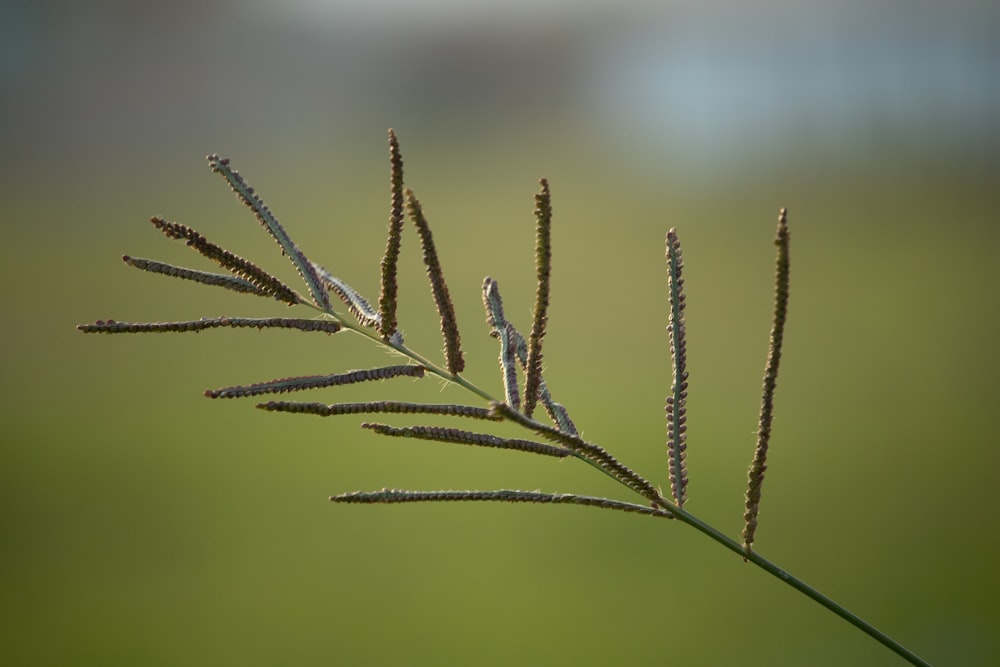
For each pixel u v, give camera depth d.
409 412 0.87
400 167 0.87
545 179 0.87
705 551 2.49
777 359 0.87
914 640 2.00
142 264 0.88
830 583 2.28
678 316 0.88
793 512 2.66
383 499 0.87
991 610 2.08
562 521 2.69
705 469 3.04
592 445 0.87
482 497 0.88
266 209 0.89
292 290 0.89
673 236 0.89
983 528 2.46
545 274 0.87
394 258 0.88
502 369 0.89
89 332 0.87
